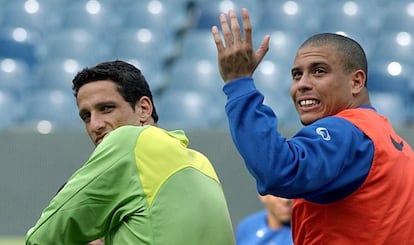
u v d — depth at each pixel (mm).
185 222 9562
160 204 9562
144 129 9898
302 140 9398
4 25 32125
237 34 9680
